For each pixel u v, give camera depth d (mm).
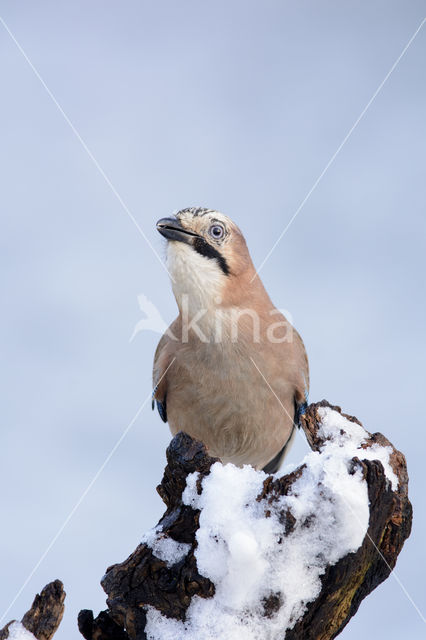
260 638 5938
